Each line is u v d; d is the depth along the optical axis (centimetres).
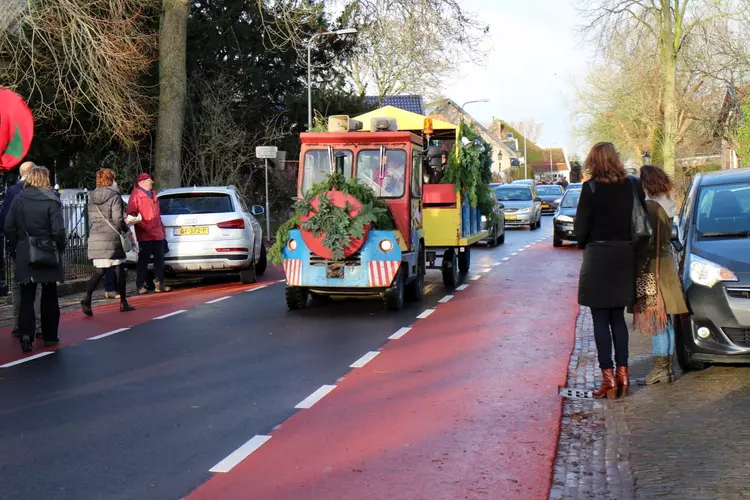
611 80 5362
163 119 2280
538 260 2062
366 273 1205
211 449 591
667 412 662
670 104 3862
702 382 762
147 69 2466
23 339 958
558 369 838
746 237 826
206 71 3164
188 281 1755
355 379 804
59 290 1515
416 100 5897
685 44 3781
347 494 500
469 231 1588
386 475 533
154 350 962
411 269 1287
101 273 1240
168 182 2275
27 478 533
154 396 745
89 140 2478
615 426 631
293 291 1249
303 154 1309
